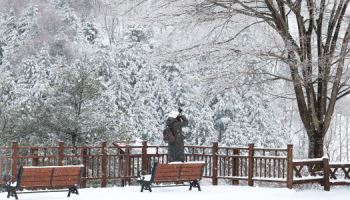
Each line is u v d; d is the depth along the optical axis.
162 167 17.08
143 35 45.28
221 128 46.06
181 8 23.58
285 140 46.78
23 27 49.34
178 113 18.77
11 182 15.09
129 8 24.69
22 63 42.38
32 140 25.30
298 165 19.66
